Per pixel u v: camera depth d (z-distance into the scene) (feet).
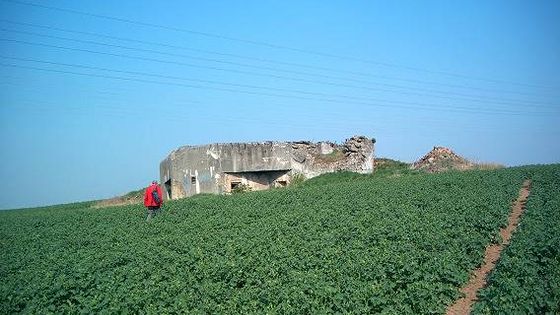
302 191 115.85
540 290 38.93
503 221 67.92
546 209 70.85
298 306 38.01
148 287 44.21
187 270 49.67
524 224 62.39
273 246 56.08
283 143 154.40
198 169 147.23
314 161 159.63
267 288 41.65
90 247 69.97
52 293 44.24
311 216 78.02
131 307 39.93
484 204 77.71
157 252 59.47
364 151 162.61
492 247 59.06
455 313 40.93
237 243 59.62
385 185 112.47
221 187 145.48
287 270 47.60
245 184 149.18
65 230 91.40
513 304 37.04
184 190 149.18
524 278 41.78
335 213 78.64
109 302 40.73
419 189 100.73
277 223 73.41
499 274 44.21
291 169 154.51
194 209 101.09
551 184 96.58
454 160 165.07
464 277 46.42
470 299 43.65
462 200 81.87
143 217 97.81
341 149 170.71
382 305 39.34
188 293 42.06
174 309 38.88
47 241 79.87
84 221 104.88
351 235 61.57
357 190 107.65
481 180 109.19
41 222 113.29
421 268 45.50
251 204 100.78
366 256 49.19
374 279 44.27
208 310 39.06
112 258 57.77
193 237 67.77
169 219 88.99
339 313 37.09
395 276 44.09
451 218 67.82
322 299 39.37
